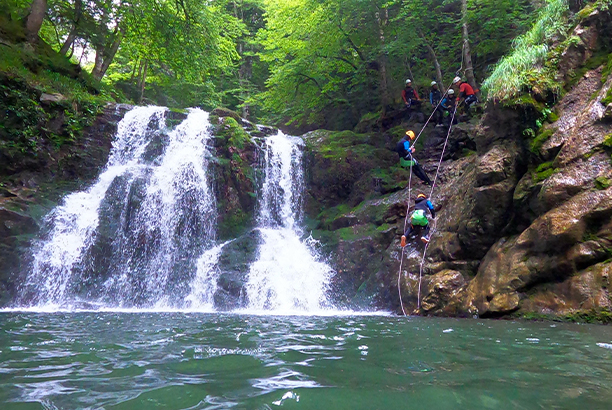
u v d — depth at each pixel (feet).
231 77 100.37
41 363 10.64
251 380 9.05
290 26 61.52
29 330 17.01
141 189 40.60
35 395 7.89
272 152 50.42
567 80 27.68
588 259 21.20
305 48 60.70
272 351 12.44
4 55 43.16
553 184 23.71
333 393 8.11
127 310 29.68
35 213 36.06
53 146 42.42
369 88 65.67
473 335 16.06
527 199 25.84
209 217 43.68
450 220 31.48
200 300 34.32
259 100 86.74
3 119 39.75
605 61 26.84
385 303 31.19
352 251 36.94
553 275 22.50
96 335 15.71
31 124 41.22
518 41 32.27
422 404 7.44
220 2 86.02
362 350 12.69
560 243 22.15
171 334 16.11
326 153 51.57
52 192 39.58
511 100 27.96
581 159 23.61
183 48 60.85
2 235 33.47
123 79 87.66
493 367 10.32
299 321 21.77
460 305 26.16
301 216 48.80
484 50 50.88
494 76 29.96
